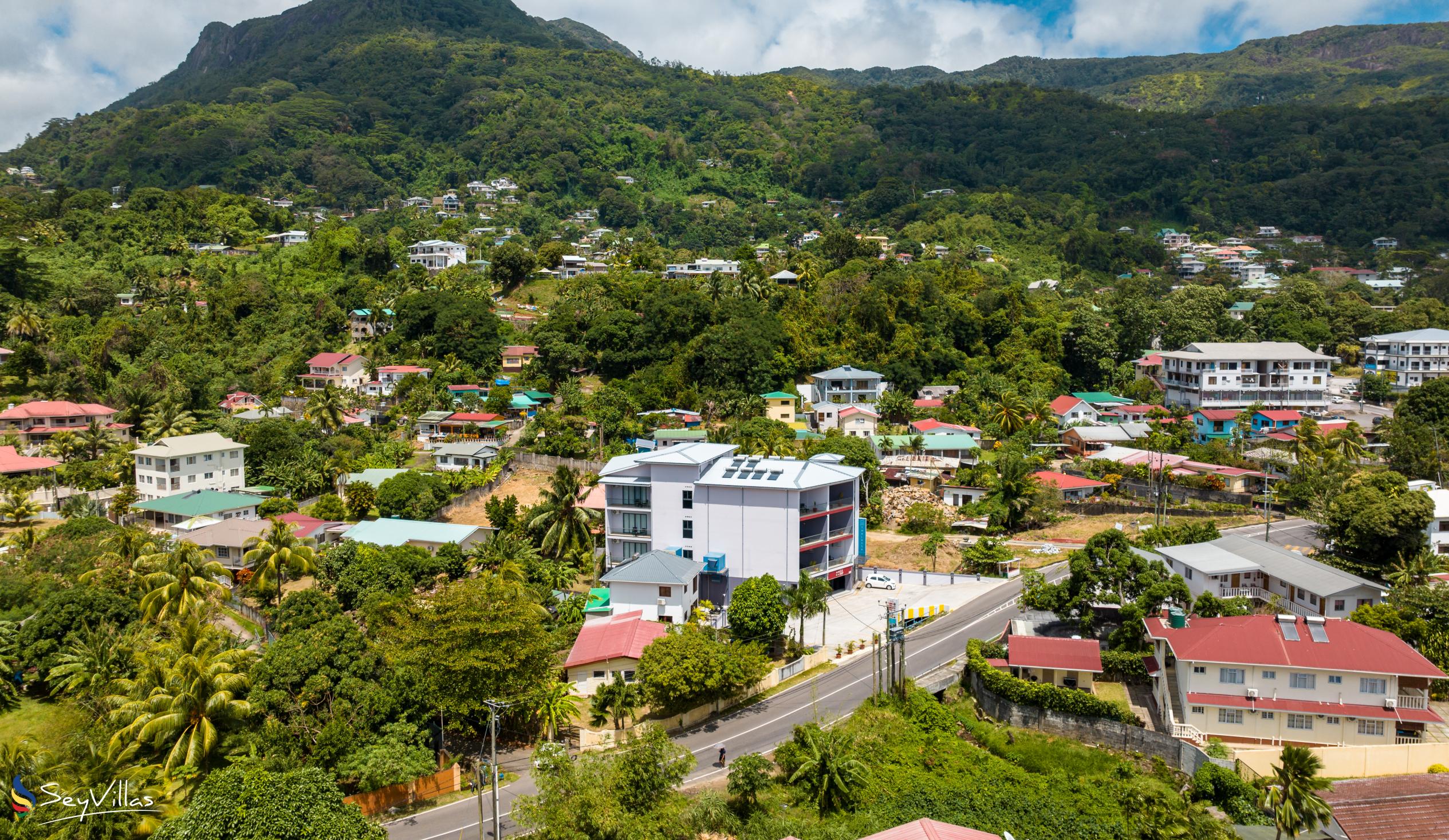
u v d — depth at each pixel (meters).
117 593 79.62
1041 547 100.94
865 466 118.44
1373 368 172.25
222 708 57.91
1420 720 54.41
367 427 140.75
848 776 54.19
